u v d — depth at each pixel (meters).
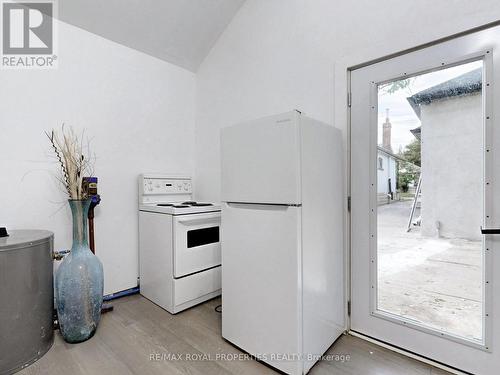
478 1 1.32
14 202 1.85
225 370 1.42
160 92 2.70
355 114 1.78
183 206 2.25
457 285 1.46
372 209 1.72
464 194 1.43
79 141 2.15
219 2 2.40
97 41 2.25
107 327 1.85
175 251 2.04
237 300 1.60
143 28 2.35
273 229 1.40
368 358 1.53
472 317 1.41
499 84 1.30
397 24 1.58
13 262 1.41
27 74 1.91
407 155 1.61
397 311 1.65
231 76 2.60
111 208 2.34
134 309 2.13
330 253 1.63
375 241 1.71
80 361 1.48
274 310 1.40
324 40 1.91
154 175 2.50
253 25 2.40
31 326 1.48
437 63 1.47
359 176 1.77
